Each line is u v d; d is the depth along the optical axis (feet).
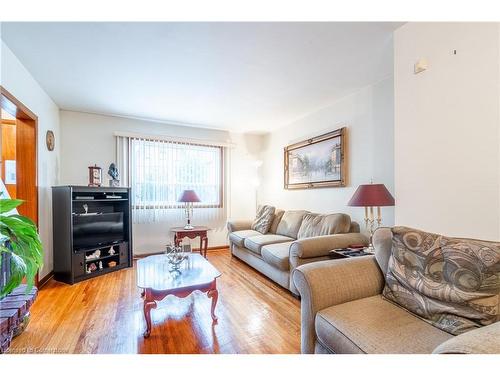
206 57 7.41
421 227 5.72
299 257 7.97
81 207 11.47
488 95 4.68
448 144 5.26
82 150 12.43
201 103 11.30
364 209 9.60
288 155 14.16
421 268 4.31
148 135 13.73
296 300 8.22
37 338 5.96
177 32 6.19
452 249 4.05
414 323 3.94
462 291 3.72
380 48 6.99
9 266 4.38
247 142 16.83
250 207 16.90
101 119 12.87
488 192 4.67
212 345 5.72
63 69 8.11
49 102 10.49
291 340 5.94
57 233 10.23
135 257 13.48
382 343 3.47
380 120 9.04
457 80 5.12
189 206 14.83
